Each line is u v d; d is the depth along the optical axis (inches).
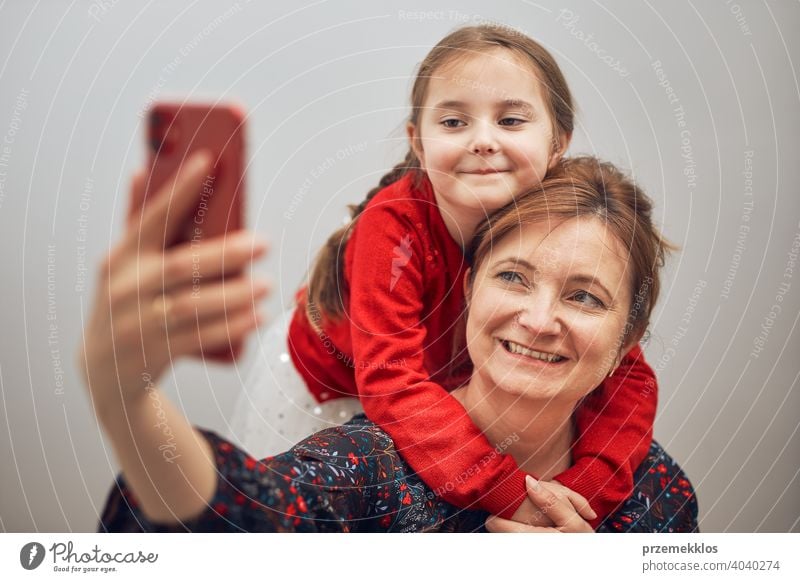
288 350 35.7
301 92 35.9
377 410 28.8
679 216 37.5
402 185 31.4
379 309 29.7
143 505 22.2
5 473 36.6
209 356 21.1
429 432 28.0
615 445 30.2
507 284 28.9
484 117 29.5
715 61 37.6
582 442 30.5
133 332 19.7
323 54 36.2
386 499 27.1
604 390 31.3
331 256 33.7
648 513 30.9
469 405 29.9
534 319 28.7
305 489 24.3
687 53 37.3
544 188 29.4
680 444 39.5
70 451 37.2
